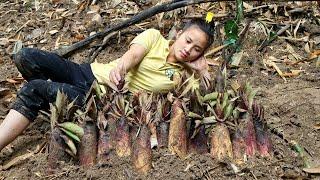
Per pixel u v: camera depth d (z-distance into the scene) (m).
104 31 2.47
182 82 1.74
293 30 2.62
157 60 1.86
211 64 2.35
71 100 1.75
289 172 1.67
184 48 1.83
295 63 2.41
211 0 2.44
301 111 2.03
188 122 1.72
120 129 1.67
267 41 2.53
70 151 1.66
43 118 1.92
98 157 1.66
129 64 1.80
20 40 2.69
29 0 2.98
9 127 1.70
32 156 1.76
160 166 1.63
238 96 1.74
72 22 2.78
